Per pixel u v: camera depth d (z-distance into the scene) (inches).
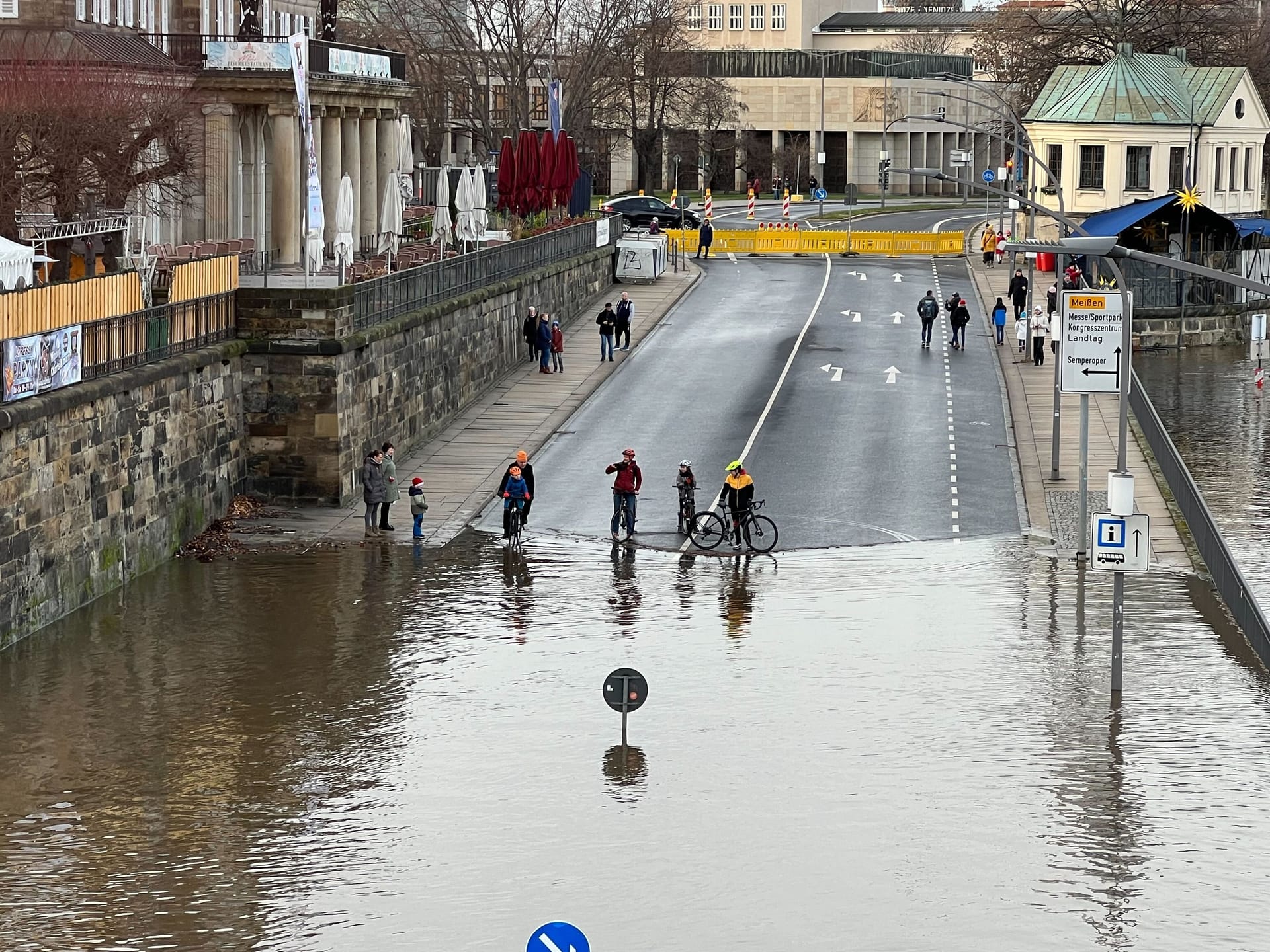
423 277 2285.9
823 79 6594.5
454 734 1243.8
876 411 2470.5
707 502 1994.3
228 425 1883.6
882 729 1259.2
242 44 2237.9
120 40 2225.6
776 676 1386.6
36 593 1457.9
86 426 1531.7
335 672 1386.6
